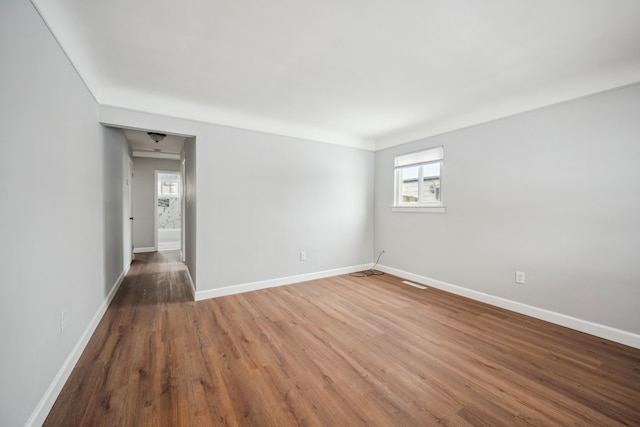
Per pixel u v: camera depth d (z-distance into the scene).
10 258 1.12
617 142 2.22
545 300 2.64
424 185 3.93
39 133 1.38
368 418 1.41
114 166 3.35
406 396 1.58
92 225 2.36
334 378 1.74
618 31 1.76
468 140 3.28
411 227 4.04
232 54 2.07
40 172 1.39
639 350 2.09
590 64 2.18
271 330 2.41
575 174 2.44
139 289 3.60
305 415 1.43
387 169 4.46
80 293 2.01
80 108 2.04
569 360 1.95
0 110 1.06
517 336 2.31
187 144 4.17
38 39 1.37
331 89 2.69
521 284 2.81
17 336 1.16
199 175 3.18
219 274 3.31
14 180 1.16
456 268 3.42
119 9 1.57
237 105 3.12
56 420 1.37
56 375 1.55
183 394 1.57
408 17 1.65
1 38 1.07
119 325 2.49
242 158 3.45
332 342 2.21
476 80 2.47
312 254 4.07
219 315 2.74
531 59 2.12
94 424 1.34
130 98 2.76
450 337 2.29
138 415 1.41
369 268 4.74
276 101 2.99
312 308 2.93
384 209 4.53
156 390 1.61
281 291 3.52
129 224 4.90
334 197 4.29
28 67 1.27
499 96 2.83
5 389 1.07
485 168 3.11
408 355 2.02
